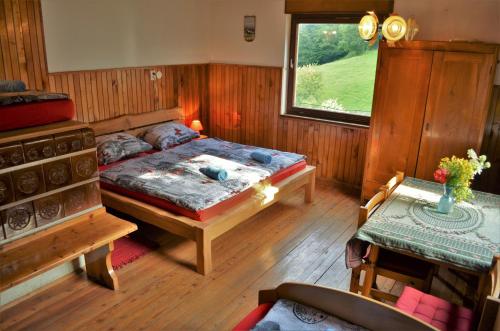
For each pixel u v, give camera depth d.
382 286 3.09
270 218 4.19
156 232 3.83
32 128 2.53
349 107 4.93
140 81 5.01
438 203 2.77
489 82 3.55
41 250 2.49
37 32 3.90
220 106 5.94
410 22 3.92
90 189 2.86
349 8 4.52
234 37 5.54
